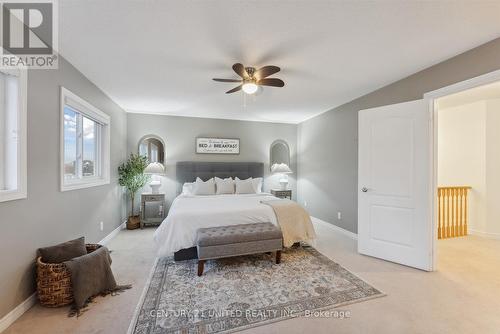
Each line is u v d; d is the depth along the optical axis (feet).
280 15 5.70
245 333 5.28
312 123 17.01
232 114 16.37
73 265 6.23
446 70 8.05
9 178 5.82
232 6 5.39
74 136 9.30
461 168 13.78
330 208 14.78
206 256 8.01
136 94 11.84
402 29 6.30
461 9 5.49
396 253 9.19
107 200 11.88
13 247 5.66
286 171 17.52
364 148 10.15
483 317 5.87
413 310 6.15
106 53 7.59
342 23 6.03
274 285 7.38
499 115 12.53
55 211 7.38
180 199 12.64
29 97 6.21
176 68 8.75
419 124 8.66
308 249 10.74
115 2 5.23
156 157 16.14
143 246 11.07
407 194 8.94
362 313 6.01
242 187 15.17
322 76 9.55
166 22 5.98
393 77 9.65
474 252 10.43
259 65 8.47
